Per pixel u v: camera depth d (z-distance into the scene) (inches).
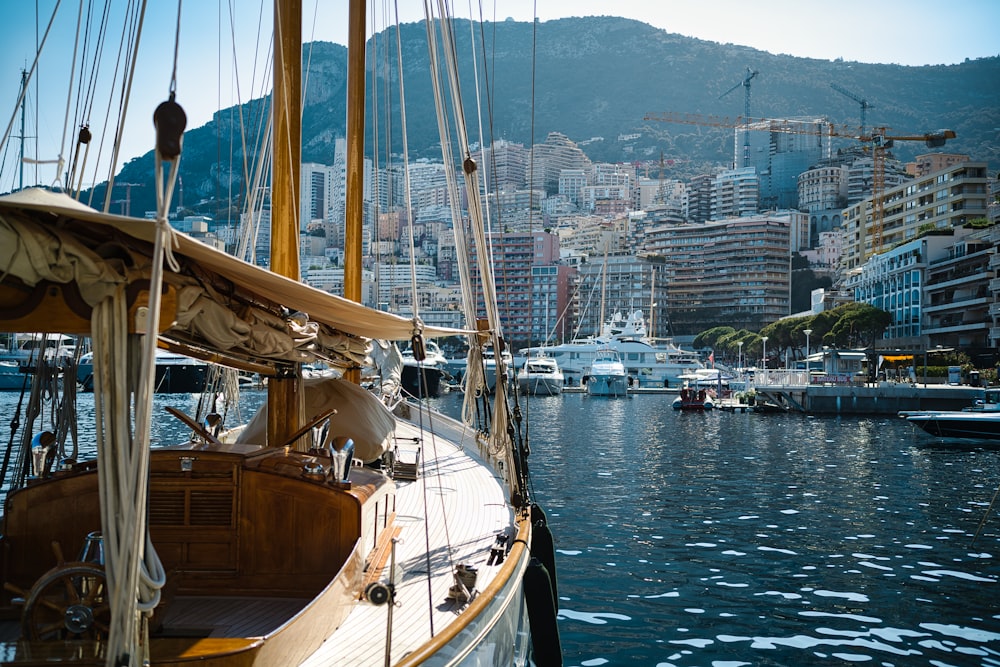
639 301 6756.9
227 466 196.7
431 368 2824.8
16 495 186.9
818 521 711.1
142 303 119.7
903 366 2741.1
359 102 444.1
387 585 155.9
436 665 170.2
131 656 111.4
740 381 3444.9
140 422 104.3
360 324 254.5
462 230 389.7
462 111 348.5
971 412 1577.3
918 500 835.4
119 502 114.4
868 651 384.8
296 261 286.4
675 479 980.6
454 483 386.6
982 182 4608.8
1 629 167.0
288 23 286.0
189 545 195.0
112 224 110.0
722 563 551.2
